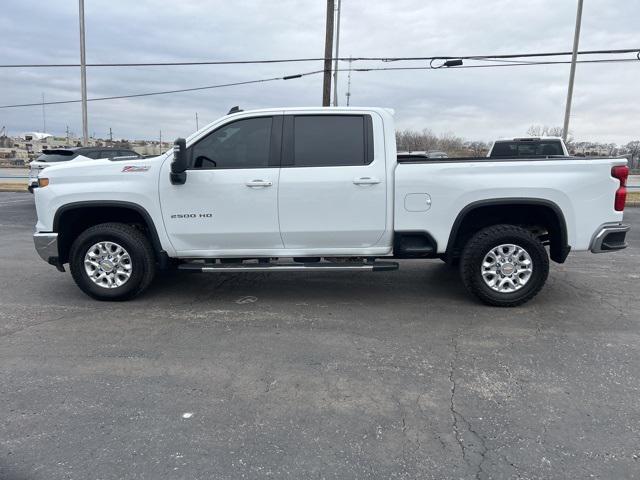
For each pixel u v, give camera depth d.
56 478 2.50
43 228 5.28
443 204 5.02
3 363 3.84
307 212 5.07
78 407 3.19
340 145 5.09
